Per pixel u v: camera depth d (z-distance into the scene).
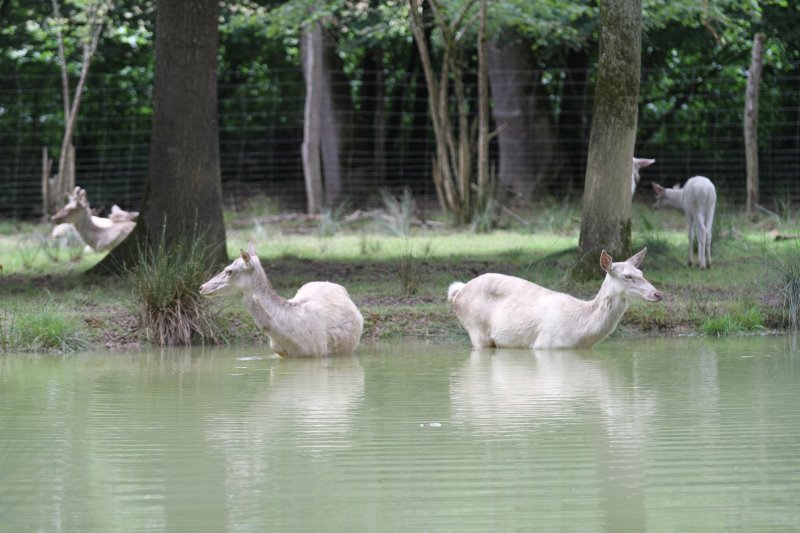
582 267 26.89
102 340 22.31
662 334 23.19
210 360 20.27
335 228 42.56
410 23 46.19
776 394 15.80
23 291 26.84
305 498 10.41
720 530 9.38
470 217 44.09
